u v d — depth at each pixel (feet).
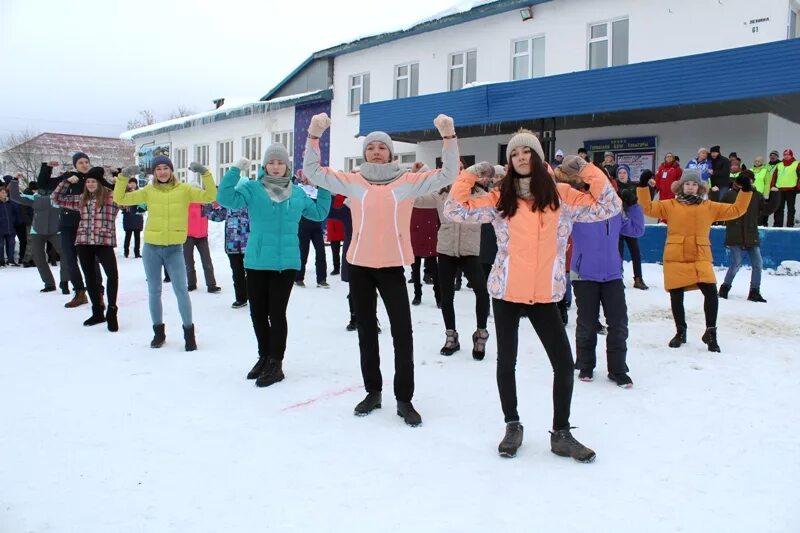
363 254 13.76
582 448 11.65
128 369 17.87
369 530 9.17
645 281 34.12
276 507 9.86
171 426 13.34
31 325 23.84
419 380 16.67
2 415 13.94
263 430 13.15
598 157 55.21
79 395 15.42
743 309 26.35
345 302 28.02
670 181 44.32
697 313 25.70
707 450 12.12
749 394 15.47
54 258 44.16
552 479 10.87
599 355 19.30
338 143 76.13
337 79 75.77
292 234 16.60
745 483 10.73
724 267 37.65
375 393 14.46
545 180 11.56
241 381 16.72
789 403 14.79
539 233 11.68
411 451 12.07
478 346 18.79
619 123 52.80
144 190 20.03
